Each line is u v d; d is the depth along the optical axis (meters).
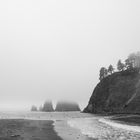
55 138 34.38
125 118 83.94
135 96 133.38
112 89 163.38
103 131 45.03
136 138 35.59
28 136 34.78
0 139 30.45
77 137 36.31
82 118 96.44
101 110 157.88
